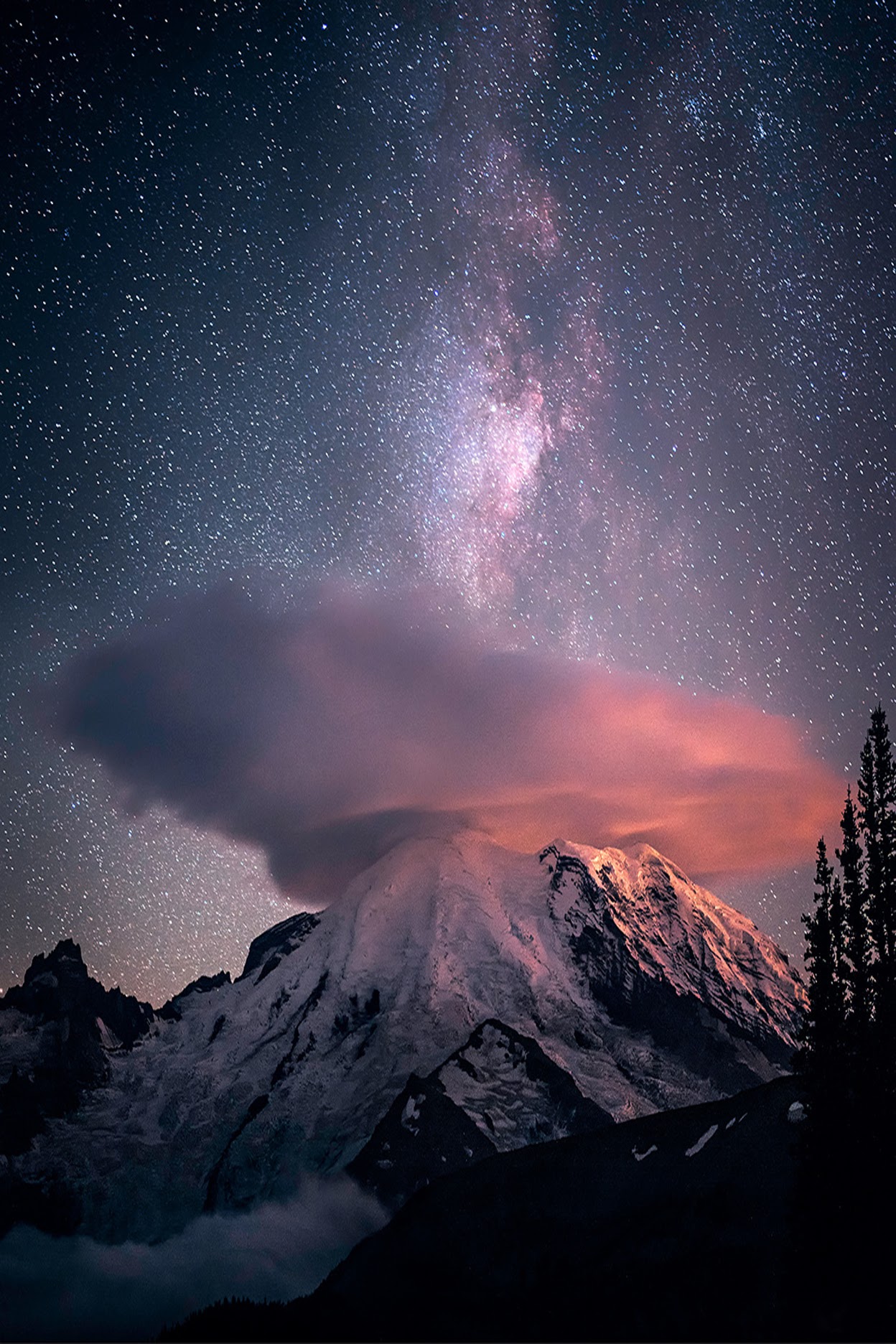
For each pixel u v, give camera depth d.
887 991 66.56
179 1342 89.44
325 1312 101.56
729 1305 86.69
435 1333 96.94
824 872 71.19
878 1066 65.19
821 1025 67.69
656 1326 88.69
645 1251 100.38
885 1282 59.88
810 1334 60.09
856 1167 62.94
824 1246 61.94
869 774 71.62
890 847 69.75
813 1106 66.38
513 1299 101.56
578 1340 90.19
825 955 69.31
